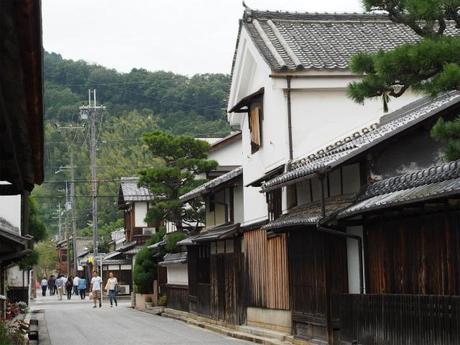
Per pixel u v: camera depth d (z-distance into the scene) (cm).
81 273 8925
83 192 8438
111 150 7838
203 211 3903
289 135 2352
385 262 1622
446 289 1366
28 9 571
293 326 2155
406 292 1525
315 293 1945
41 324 3225
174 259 3978
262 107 2614
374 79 1053
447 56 978
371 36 2642
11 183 1239
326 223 1708
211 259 3238
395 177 1598
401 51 995
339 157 1698
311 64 2355
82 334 2689
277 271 2364
